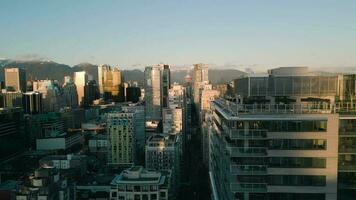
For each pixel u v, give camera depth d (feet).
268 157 214.69
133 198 569.64
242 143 215.92
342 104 221.05
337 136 207.41
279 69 245.45
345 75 231.50
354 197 212.23
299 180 212.43
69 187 630.74
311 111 216.33
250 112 219.20
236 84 270.67
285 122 211.20
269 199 216.54
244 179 217.97
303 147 211.00
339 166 213.05
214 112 378.32
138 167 638.53
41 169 577.43
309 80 231.50
